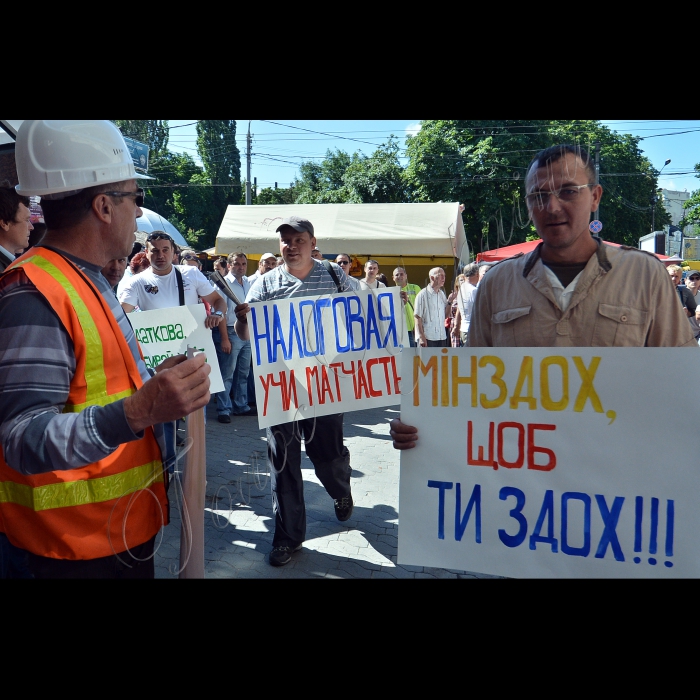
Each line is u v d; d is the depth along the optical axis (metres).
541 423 1.56
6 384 1.18
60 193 1.35
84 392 1.29
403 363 1.68
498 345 1.75
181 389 1.15
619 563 1.50
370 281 4.75
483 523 1.62
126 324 1.54
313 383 2.63
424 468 1.68
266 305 2.56
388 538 3.22
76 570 1.31
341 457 3.12
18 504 1.31
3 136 3.39
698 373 1.42
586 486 1.52
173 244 4.52
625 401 1.48
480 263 4.48
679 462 1.44
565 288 1.62
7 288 1.24
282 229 2.88
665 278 1.57
